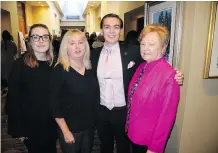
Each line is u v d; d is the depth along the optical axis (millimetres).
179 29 1647
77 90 1359
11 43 4344
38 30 1343
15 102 1339
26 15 9953
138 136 1289
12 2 6328
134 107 1289
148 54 1208
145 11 2293
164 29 1213
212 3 1507
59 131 1472
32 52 1368
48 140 1512
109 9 7672
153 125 1227
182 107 1734
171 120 1154
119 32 1590
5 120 3012
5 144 2525
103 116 1679
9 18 6051
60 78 1322
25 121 1389
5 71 4262
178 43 1670
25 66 1339
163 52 1243
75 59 1371
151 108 1209
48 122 1460
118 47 1646
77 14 23328
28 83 1343
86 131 1496
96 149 2469
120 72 1597
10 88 1328
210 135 1840
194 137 1802
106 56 1638
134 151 1560
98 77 1631
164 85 1143
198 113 1744
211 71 1641
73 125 1400
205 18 1547
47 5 11930
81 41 1338
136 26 4672
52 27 13641
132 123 1322
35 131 1428
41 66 1393
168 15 1796
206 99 1730
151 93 1191
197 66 1627
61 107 1359
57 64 1357
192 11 1545
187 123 1738
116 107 1641
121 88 1622
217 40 1589
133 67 1606
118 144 1775
